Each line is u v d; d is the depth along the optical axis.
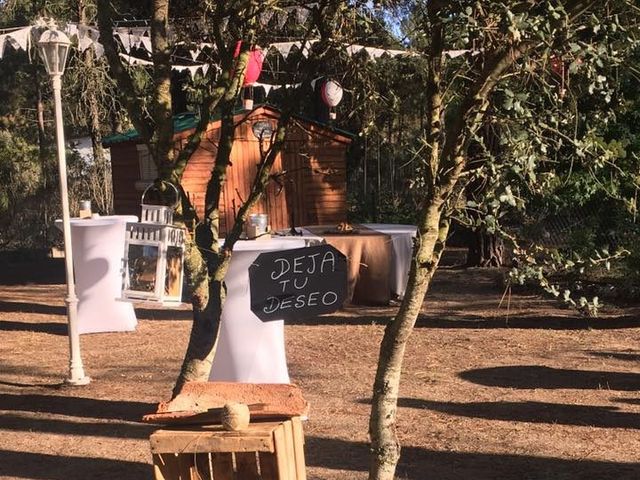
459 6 2.81
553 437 5.38
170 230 5.18
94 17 13.20
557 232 12.13
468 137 2.96
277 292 5.00
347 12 5.15
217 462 3.29
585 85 2.96
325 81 8.41
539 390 6.62
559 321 9.98
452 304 11.52
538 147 2.85
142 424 5.87
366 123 6.28
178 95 14.38
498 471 4.73
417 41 3.88
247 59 5.61
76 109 17.77
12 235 19.48
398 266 11.72
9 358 8.25
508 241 3.19
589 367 7.47
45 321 10.61
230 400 3.55
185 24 6.41
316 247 5.06
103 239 9.39
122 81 5.66
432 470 4.76
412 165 3.56
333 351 8.35
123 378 7.33
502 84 2.95
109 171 19.11
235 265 6.10
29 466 4.98
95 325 9.59
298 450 3.41
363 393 6.60
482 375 7.16
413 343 8.70
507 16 2.46
